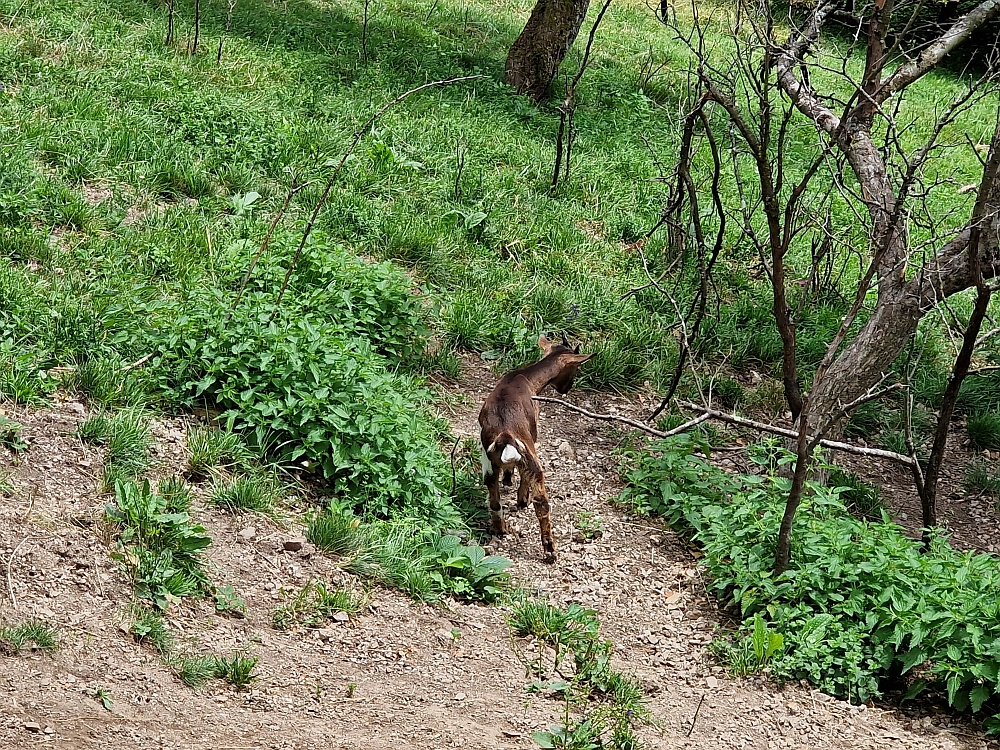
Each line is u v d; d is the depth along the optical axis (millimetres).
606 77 16016
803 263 11125
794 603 5984
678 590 6422
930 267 7059
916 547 6258
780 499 6828
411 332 8312
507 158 12109
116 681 4395
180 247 8383
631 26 19547
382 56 14359
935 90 18406
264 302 7465
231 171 9867
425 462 6648
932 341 10234
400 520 6195
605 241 10891
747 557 6289
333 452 6328
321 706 4648
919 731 5207
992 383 9781
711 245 11062
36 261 7738
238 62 12641
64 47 11562
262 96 11844
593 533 6852
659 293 9930
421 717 4715
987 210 6508
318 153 10695
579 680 5277
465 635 5555
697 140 13664
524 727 4781
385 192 10492
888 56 6984
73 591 4840
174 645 4785
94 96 10555
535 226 10570
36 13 12414
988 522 8094
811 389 5871
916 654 5410
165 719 4234
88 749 3859
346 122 11648
